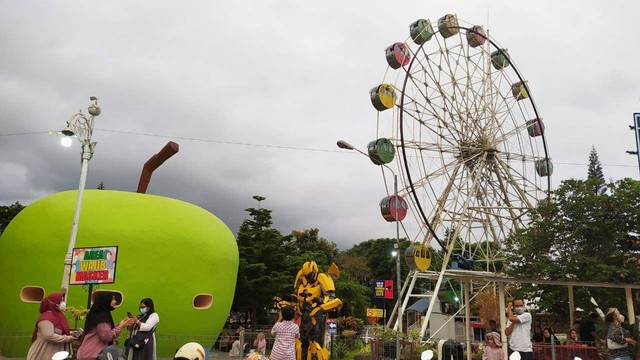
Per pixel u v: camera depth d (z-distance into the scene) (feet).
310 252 147.43
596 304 71.41
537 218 76.64
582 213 71.46
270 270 124.67
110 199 77.66
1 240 78.38
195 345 19.17
